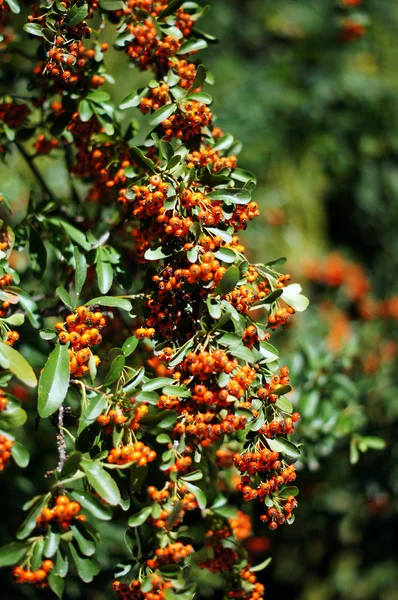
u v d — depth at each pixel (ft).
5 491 3.71
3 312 2.78
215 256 2.73
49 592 3.72
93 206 3.45
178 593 2.69
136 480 2.72
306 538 5.79
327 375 3.70
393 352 5.17
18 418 2.60
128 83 5.26
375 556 5.82
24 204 4.13
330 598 5.97
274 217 6.39
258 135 6.54
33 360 3.43
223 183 2.81
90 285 3.28
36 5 3.02
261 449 2.74
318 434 3.56
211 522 3.01
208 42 3.12
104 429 2.76
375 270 7.01
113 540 3.82
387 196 7.09
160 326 2.81
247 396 2.74
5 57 3.53
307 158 6.84
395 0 7.30
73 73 3.02
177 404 2.74
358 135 7.04
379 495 4.83
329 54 7.05
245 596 2.97
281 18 7.07
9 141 3.28
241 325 2.74
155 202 2.73
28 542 2.63
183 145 2.86
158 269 2.90
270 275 2.86
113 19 3.14
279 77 6.84
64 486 2.66
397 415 4.66
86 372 2.83
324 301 6.15
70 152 3.40
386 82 7.04
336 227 7.72
